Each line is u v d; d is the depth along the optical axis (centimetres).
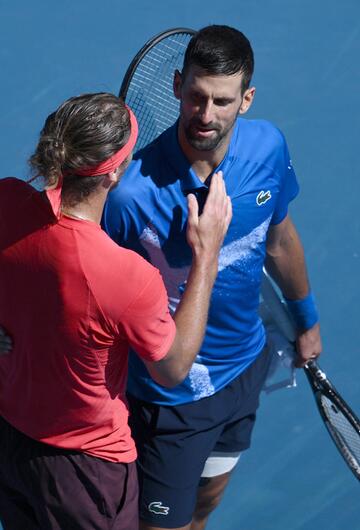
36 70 2197
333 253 2014
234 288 1277
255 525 1720
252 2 2353
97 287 916
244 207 1215
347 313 1944
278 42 2300
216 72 1060
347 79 2253
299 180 2102
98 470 1043
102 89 2155
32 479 1048
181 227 1175
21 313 952
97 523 1064
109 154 898
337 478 1777
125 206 1152
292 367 1518
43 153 892
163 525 1376
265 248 1341
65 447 1023
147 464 1350
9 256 930
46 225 915
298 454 1803
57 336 943
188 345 1009
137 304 928
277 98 2216
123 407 1048
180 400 1323
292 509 1741
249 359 1378
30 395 1001
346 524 1725
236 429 1438
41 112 2136
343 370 1884
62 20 2283
